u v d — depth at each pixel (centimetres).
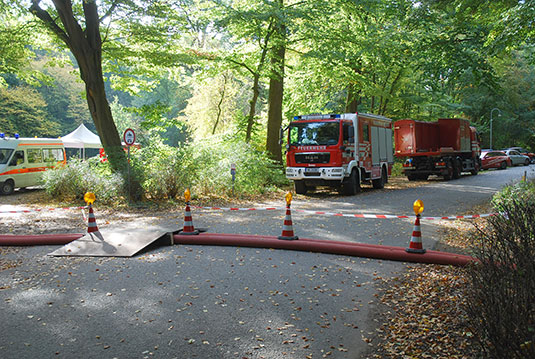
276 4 1928
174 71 2259
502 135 5650
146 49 1959
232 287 646
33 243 933
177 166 1695
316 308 564
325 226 1120
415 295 606
